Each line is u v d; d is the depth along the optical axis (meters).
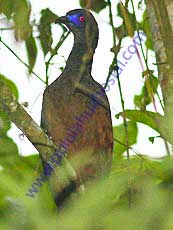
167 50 5.45
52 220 2.05
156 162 2.59
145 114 6.16
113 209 2.10
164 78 7.02
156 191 2.11
